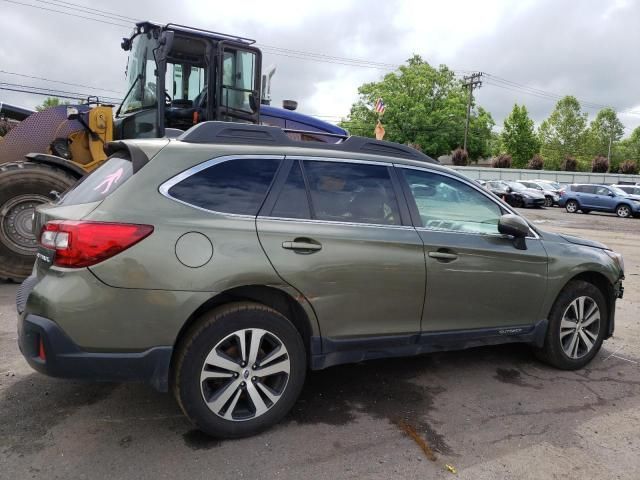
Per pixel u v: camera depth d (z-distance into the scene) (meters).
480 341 3.92
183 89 7.31
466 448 3.06
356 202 3.44
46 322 2.69
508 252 3.88
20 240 6.30
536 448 3.09
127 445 2.96
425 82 52.59
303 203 3.25
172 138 3.26
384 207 3.52
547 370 4.35
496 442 3.14
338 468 2.81
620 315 6.29
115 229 2.73
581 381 4.14
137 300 2.74
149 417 3.28
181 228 2.85
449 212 3.80
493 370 4.31
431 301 3.57
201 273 2.84
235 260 2.92
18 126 7.12
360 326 3.35
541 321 4.16
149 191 2.88
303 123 8.56
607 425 3.41
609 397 3.85
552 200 32.31
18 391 3.57
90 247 2.69
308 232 3.16
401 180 3.66
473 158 58.62
